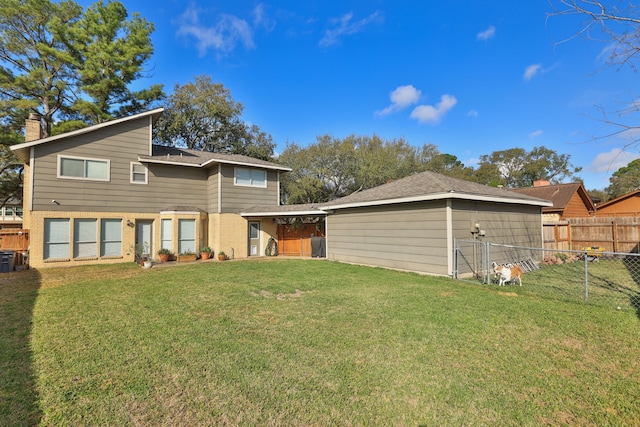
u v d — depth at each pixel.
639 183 29.36
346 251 13.19
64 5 18.69
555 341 4.23
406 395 2.97
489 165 46.06
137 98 21.14
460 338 4.34
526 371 3.42
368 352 3.91
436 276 9.32
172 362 3.63
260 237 16.94
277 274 9.87
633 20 4.16
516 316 5.29
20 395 2.94
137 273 10.24
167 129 25.91
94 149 13.16
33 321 5.12
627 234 13.47
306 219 17.50
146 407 2.79
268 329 4.73
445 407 2.79
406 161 29.25
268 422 2.60
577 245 14.84
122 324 4.97
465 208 9.66
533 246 12.49
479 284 8.09
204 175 16.34
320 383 3.18
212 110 26.38
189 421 2.61
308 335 4.47
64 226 12.43
